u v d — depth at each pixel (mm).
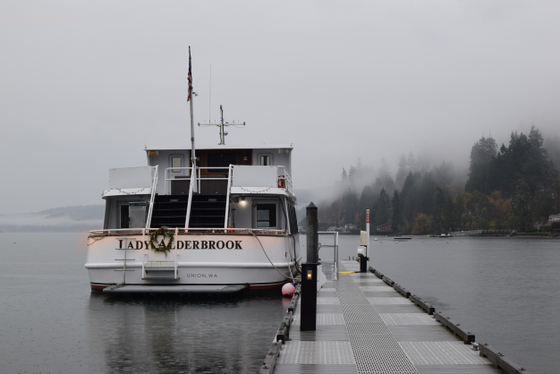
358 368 10781
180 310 20609
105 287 24375
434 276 48875
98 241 24328
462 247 140500
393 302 19859
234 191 25938
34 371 13008
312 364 11102
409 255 96125
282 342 12836
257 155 30828
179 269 23500
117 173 26719
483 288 38406
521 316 26297
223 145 30031
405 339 13383
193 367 12945
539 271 55156
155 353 14273
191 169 28406
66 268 56188
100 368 13070
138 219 26359
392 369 10695
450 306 29547
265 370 9750
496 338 21422
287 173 30719
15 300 26188
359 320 16031
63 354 14516
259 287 24094
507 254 97812
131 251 23859
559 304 30219
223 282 23469
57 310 22078
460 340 13250
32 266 60188
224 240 23547
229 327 17438
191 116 27109
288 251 26453
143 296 23953
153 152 30359
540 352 19156
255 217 28141
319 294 22328
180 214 26281
